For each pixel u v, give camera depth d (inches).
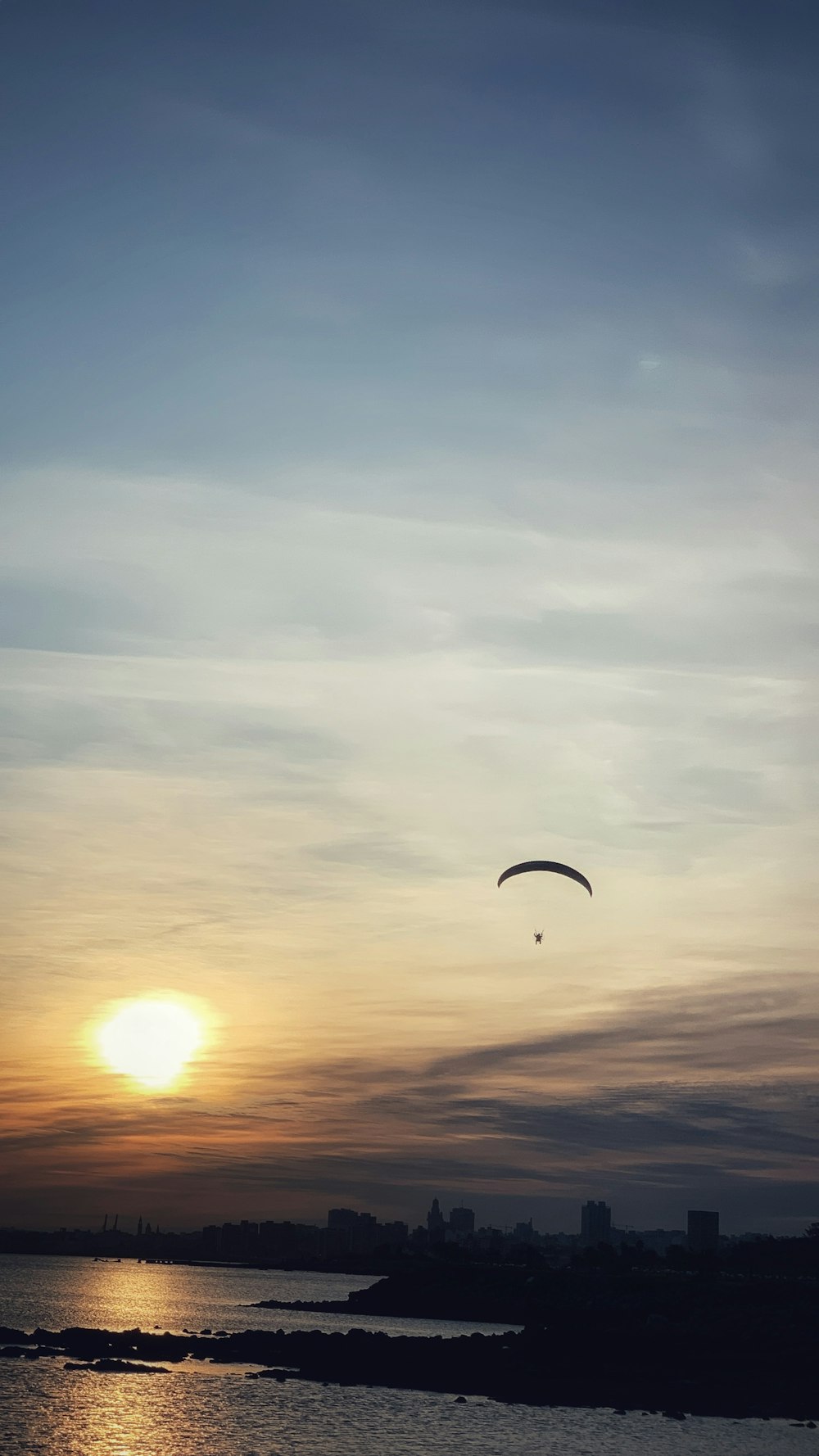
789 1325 5900.6
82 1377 4987.7
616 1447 3806.6
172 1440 3809.1
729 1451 3769.7
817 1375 5142.7
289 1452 3683.6
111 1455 3607.3
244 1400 4566.9
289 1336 6289.4
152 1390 4729.3
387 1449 3745.1
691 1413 4456.2
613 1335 5659.5
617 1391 4835.1
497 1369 5275.6
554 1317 6441.9
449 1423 4188.0
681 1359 5398.6
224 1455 3627.0
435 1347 5753.0
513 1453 3700.8
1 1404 4313.5
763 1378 5088.6
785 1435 4082.2
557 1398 4712.1
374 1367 5354.3
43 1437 3816.4
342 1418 4256.9
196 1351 5871.1
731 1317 6112.2
